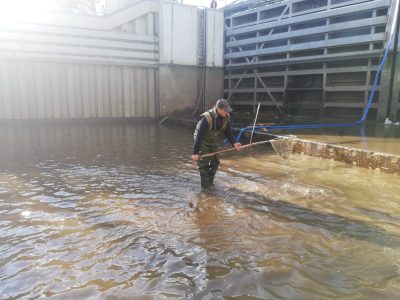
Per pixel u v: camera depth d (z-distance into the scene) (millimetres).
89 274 3281
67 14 15266
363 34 13219
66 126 15195
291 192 5637
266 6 16422
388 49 11945
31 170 7102
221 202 5176
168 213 4746
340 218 4559
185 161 7969
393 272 3277
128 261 3502
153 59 17297
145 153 8922
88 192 5668
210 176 5930
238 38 18781
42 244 3855
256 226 4320
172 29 17250
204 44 18266
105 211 4828
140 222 4445
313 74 14922
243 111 18531
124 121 17125
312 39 15109
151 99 17578
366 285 3078
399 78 11867
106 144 10336
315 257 3570
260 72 17422
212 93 18969
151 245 3832
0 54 14445
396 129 10766
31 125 15250
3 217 4609
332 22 14102
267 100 17234
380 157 6871
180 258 3557
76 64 15820
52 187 5941
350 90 13469
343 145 8047
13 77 14820
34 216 4648
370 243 3865
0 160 8031
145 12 16797
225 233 4129
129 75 16906
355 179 6363
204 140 5719
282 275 3248
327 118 14312
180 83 17922
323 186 5953
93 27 15852
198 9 17859
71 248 3764
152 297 2939
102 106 16594
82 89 16109
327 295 2953
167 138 11609
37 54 15023
